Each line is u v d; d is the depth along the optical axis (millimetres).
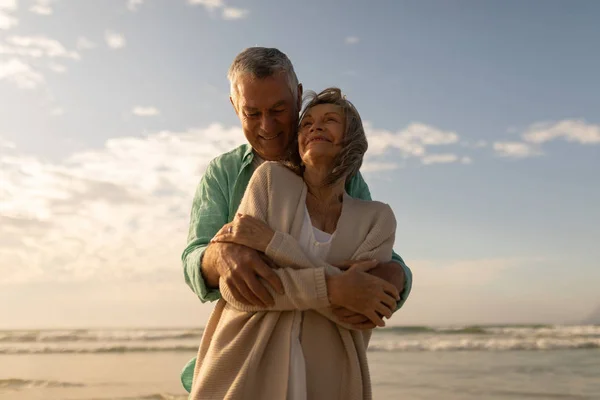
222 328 1902
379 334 22188
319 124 1991
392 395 8648
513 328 23062
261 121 2350
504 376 10812
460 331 22781
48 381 10312
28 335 22172
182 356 15711
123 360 14539
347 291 1801
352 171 2051
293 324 1860
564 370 11727
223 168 2529
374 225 2023
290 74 2373
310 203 2041
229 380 1831
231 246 1902
